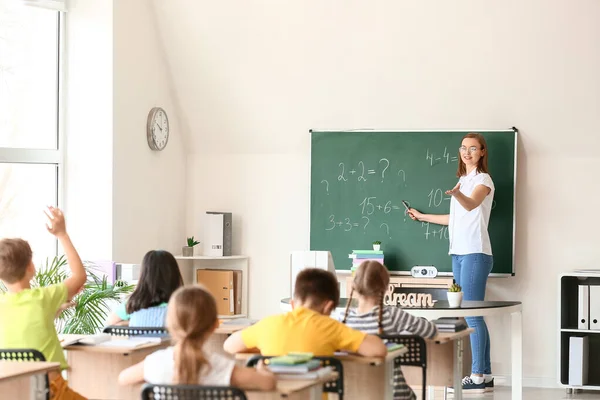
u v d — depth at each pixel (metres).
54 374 3.95
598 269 7.35
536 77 7.15
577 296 7.27
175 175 7.93
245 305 8.03
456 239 7.07
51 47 6.81
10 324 3.97
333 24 7.23
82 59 6.83
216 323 3.04
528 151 7.45
